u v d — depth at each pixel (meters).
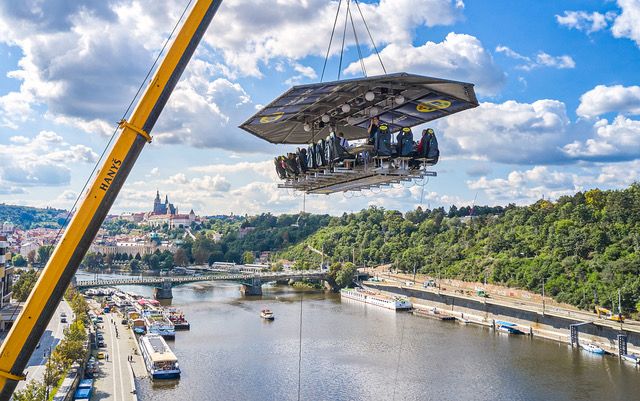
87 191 22.70
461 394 91.38
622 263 145.00
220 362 111.56
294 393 92.06
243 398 89.75
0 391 21.28
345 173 29.23
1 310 126.31
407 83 26.31
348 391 93.00
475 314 168.50
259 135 35.22
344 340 132.88
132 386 91.00
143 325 143.12
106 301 193.38
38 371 90.38
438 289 189.88
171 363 100.31
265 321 159.88
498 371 105.00
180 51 23.62
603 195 197.00
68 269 22.02
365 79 24.47
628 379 99.69
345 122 32.66
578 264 160.38
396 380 98.81
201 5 23.81
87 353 104.12
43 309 21.69
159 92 23.33
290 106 28.73
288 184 33.06
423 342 131.00
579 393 91.62
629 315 135.00
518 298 167.62
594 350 119.62
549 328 141.38
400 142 27.78
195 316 169.75
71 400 81.44
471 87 26.19
